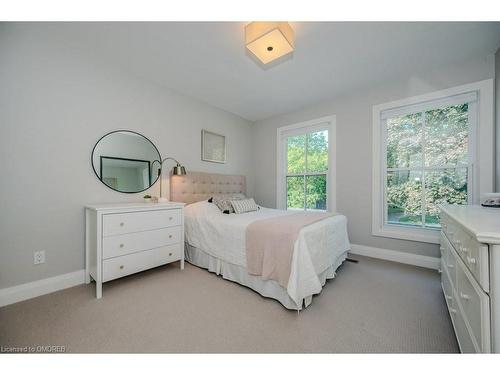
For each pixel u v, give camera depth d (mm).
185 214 2693
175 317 1505
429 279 2154
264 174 4121
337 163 3172
